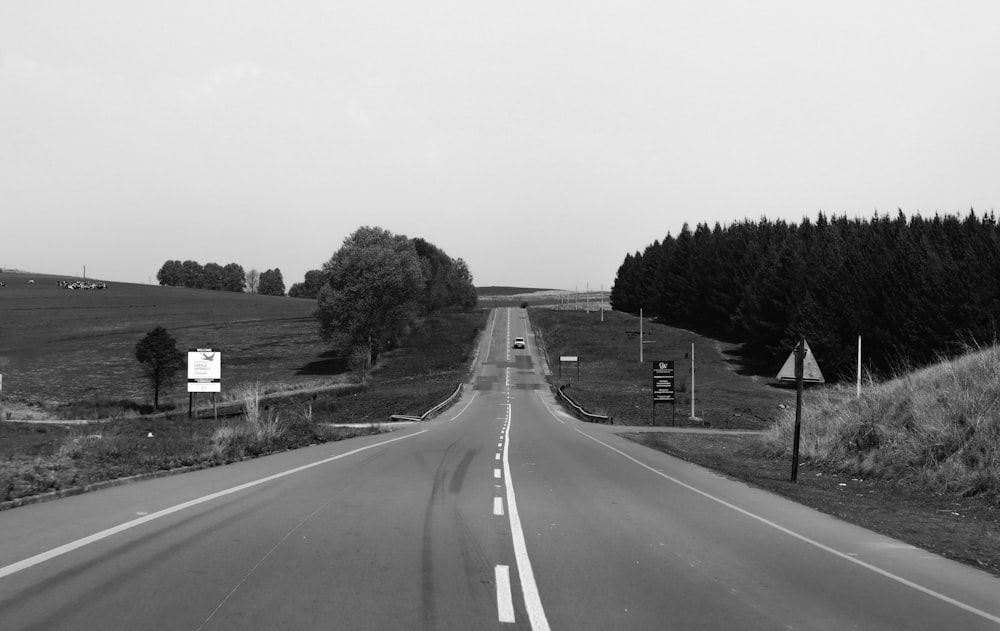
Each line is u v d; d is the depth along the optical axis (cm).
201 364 4106
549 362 9875
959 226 8294
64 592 589
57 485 1145
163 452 1655
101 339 9806
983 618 611
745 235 11625
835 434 2058
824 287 7838
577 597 629
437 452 2152
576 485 1452
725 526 1017
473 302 16600
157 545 769
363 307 8331
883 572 769
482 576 689
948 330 5884
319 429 2680
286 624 528
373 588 630
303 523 921
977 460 1498
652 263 14788
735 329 10369
